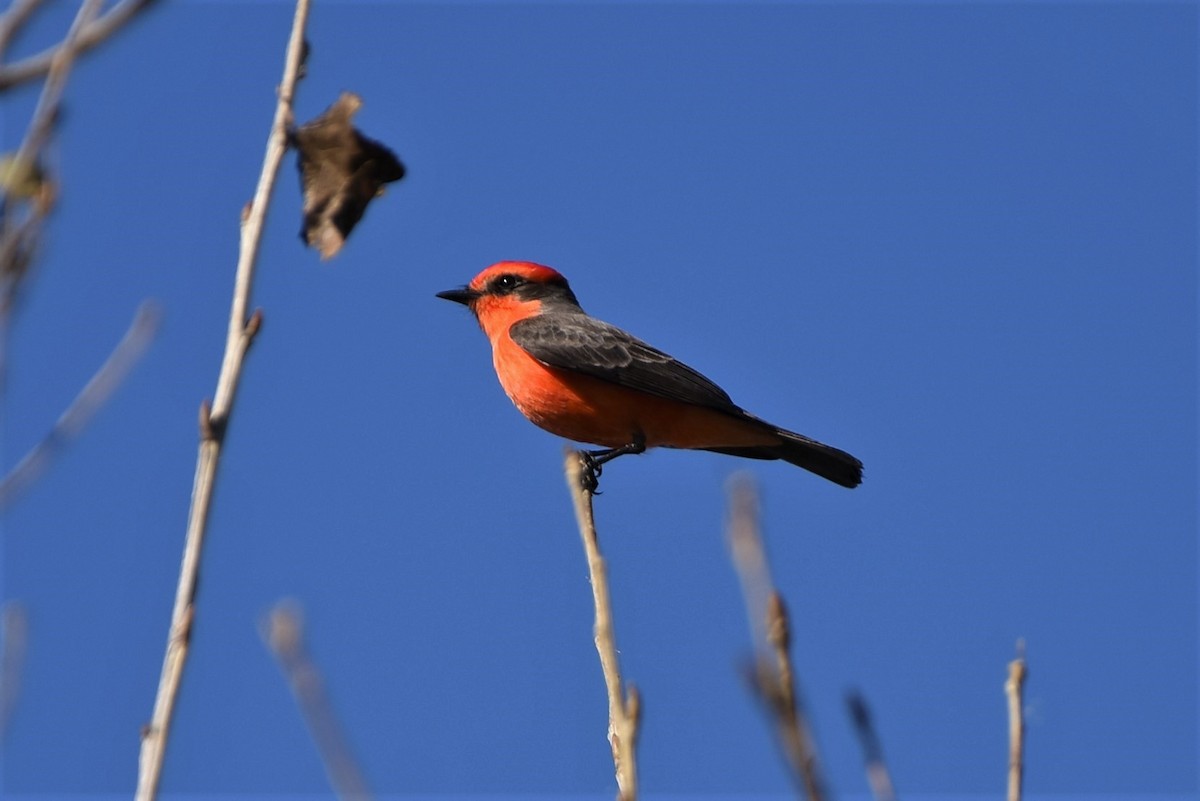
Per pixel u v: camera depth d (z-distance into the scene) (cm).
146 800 766
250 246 895
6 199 763
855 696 620
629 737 690
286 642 770
